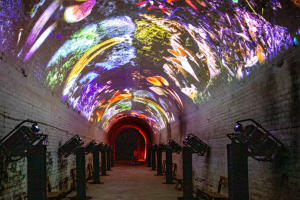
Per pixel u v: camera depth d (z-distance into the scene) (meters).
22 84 7.39
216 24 7.67
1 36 5.91
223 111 9.96
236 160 6.14
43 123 9.20
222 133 10.06
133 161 43.47
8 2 5.48
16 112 6.99
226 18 7.10
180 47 10.37
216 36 8.18
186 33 9.24
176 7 7.89
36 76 8.40
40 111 8.92
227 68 8.95
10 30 6.09
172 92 16.17
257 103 7.28
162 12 8.37
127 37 10.40
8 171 6.45
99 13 8.20
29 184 6.04
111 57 12.34
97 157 16.11
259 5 5.81
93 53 11.09
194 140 11.87
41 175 6.08
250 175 7.53
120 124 39.16
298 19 5.19
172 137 21.52
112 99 21.06
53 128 10.40
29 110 7.93
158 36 10.23
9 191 6.47
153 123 31.08
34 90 8.35
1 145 5.80
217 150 10.59
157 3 7.86
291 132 5.73
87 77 13.38
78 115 15.35
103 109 23.00
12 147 5.88
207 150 11.94
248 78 7.78
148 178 18.61
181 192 12.69
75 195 11.87
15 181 6.84
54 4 6.67
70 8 7.27
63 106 12.01
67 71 10.79
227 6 6.64
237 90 8.62
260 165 6.96
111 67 13.66
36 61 8.02
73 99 13.61
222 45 8.30
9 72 6.58
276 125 6.33
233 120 8.99
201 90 12.11
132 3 7.89
